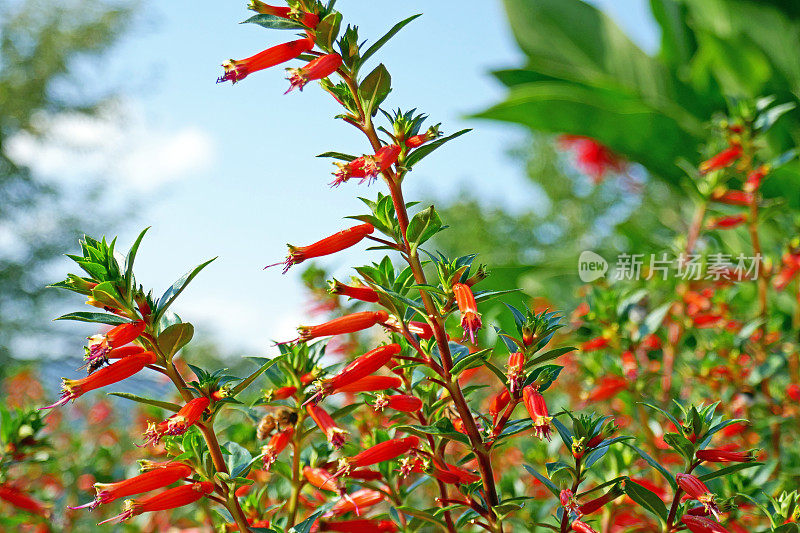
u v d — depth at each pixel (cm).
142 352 61
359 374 61
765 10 165
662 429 76
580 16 204
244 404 62
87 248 61
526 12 208
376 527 65
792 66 166
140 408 100
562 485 62
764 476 70
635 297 81
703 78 181
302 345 64
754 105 83
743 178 86
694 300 85
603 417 62
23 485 82
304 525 63
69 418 125
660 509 61
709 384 82
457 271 61
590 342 80
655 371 80
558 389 111
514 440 84
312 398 61
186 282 61
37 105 602
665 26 200
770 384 87
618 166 192
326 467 66
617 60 199
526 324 61
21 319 559
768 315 86
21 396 140
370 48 61
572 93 159
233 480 61
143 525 83
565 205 530
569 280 163
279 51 61
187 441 62
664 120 160
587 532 60
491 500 62
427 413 64
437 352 64
